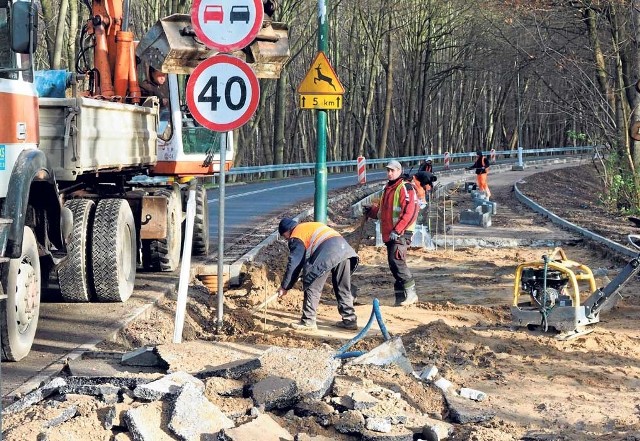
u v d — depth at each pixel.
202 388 6.98
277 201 30.94
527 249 20.80
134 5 44.62
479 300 14.05
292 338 10.72
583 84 31.38
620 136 30.53
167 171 15.44
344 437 6.82
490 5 35.94
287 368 7.57
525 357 9.98
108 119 11.06
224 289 14.72
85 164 10.07
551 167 69.00
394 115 81.38
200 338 10.93
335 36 65.06
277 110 54.78
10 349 8.28
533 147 102.00
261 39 12.66
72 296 11.35
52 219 9.70
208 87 10.11
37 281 8.93
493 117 89.19
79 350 8.83
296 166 46.88
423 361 9.56
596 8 29.81
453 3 63.47
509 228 24.81
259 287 14.40
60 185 11.58
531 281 11.45
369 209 13.92
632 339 11.05
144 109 12.99
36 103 9.00
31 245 8.81
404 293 13.38
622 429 7.47
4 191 8.13
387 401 7.29
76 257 11.19
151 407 6.44
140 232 13.67
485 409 7.82
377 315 9.12
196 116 10.15
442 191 38.22
